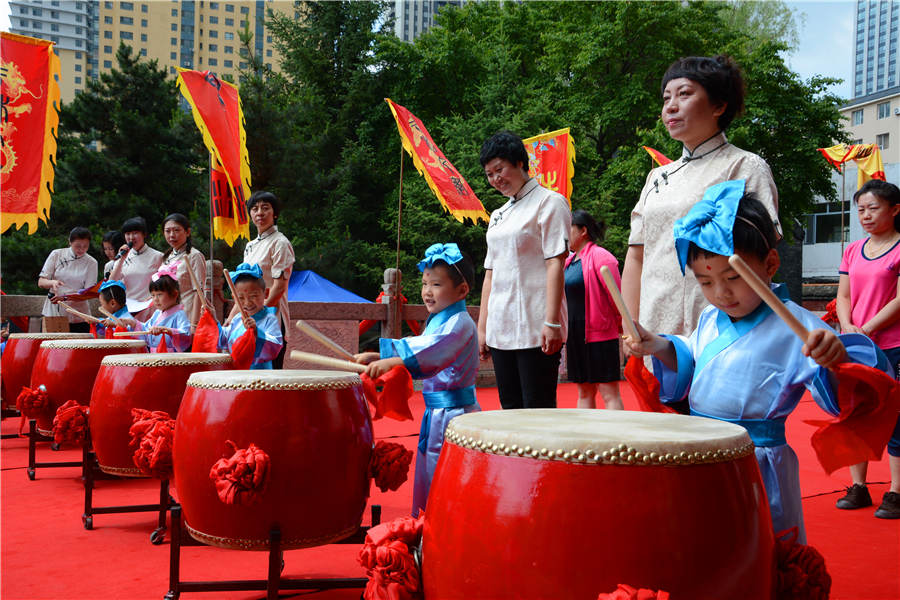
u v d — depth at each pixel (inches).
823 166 702.5
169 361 120.5
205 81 216.4
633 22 746.8
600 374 175.5
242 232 240.2
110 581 97.7
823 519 127.1
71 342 157.1
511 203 121.6
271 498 77.9
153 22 2960.1
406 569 53.9
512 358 119.9
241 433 78.3
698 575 43.8
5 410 202.8
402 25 3046.3
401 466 86.2
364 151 802.2
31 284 549.6
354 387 87.4
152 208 616.1
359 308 300.5
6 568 103.0
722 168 88.4
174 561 86.0
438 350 97.5
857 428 60.6
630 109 738.8
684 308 88.3
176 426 85.4
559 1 846.5
